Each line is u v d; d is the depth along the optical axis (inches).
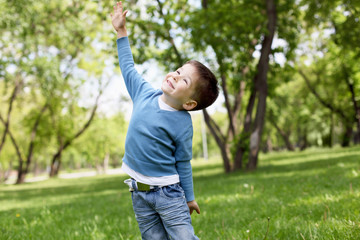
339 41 552.7
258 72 553.0
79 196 439.5
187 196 95.2
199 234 147.1
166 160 90.0
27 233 173.8
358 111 1114.1
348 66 1000.9
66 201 373.4
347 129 1355.8
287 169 497.7
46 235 167.9
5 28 705.6
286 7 565.3
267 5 542.9
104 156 2028.8
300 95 1323.8
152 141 89.1
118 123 1430.9
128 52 109.5
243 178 418.9
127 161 93.7
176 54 566.6
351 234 112.5
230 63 558.3
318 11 550.3
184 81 88.4
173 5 567.8
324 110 1487.5
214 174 608.1
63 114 1124.5
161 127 89.0
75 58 943.0
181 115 91.8
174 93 89.0
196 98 89.9
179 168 93.1
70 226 188.5
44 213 240.8
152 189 89.7
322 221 133.6
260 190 274.4
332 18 577.6
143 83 102.0
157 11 547.2
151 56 564.4
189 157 94.0
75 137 1171.3
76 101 1032.8
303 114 1496.1
